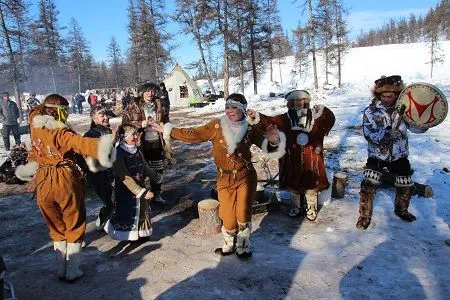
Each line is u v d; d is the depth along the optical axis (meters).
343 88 32.69
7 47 26.12
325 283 3.77
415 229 4.84
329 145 9.67
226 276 3.97
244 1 31.11
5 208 6.56
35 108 3.83
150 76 41.56
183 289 3.78
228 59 31.95
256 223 5.34
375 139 4.81
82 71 54.84
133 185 4.36
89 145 3.53
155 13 37.12
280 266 4.12
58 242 3.94
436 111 4.68
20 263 4.48
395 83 4.69
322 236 4.80
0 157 11.43
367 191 4.87
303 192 5.26
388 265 4.04
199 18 30.94
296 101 5.11
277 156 4.11
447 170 6.95
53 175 3.68
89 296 3.74
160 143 5.84
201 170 8.63
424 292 3.55
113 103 27.52
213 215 5.02
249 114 4.10
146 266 4.25
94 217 5.88
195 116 21.14
